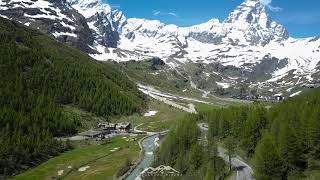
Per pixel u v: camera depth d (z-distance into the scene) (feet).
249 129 618.44
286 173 483.51
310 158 488.85
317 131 487.20
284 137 493.36
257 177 489.26
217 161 559.79
